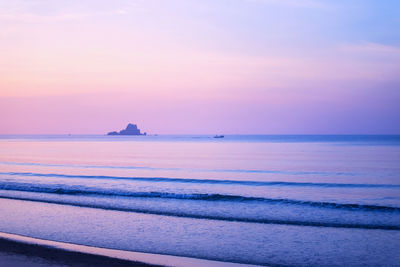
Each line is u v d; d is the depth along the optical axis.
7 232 12.96
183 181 27.66
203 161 47.22
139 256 10.28
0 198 20.14
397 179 28.84
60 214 16.03
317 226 13.81
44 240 11.91
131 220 14.88
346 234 12.65
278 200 18.67
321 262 9.88
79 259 9.86
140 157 54.66
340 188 24.30
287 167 38.78
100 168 38.16
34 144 112.12
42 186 23.97
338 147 83.81
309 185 25.59
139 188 23.95
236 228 13.59
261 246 11.33
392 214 15.73
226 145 104.81
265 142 133.75
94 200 19.44
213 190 23.27
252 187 24.80
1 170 35.56
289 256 10.36
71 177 29.84
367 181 27.75
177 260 9.96
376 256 10.31
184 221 14.73
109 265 9.38
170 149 80.50
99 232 12.97
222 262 9.85
